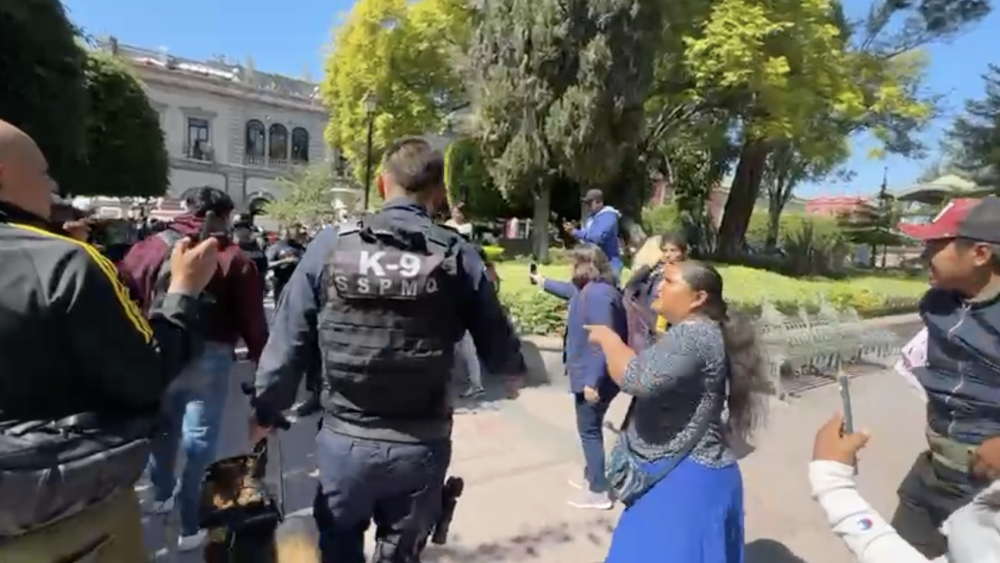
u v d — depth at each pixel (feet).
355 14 84.69
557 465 16.90
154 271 11.07
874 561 4.90
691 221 79.41
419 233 7.81
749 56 56.65
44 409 5.46
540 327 29.37
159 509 12.74
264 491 8.34
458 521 13.69
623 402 22.62
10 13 32.40
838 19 78.23
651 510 8.85
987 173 91.91
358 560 8.54
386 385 7.64
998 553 4.06
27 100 34.01
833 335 28.19
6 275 5.20
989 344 8.08
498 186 57.00
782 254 71.97
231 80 179.01
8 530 5.36
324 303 7.80
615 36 50.21
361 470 7.73
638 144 55.36
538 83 51.29
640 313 13.84
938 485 8.76
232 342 12.26
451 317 8.00
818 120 70.13
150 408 6.23
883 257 92.58
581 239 29.32
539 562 12.21
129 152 92.68
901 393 25.09
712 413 8.89
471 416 20.65
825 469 5.35
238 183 180.55
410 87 84.89
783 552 12.94
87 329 5.46
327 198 136.15
